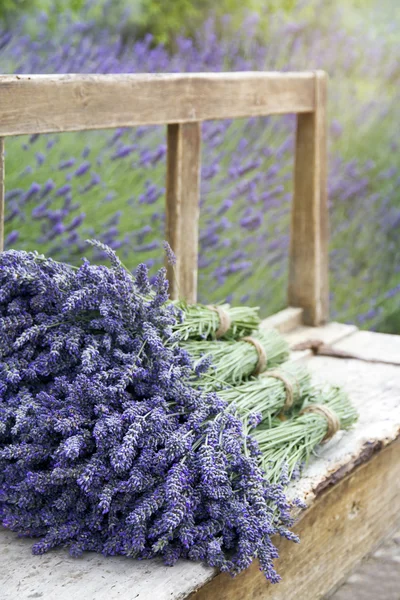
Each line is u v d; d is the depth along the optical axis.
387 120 4.96
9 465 1.75
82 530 1.73
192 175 2.79
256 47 4.66
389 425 2.42
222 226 3.94
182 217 2.78
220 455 1.72
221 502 1.71
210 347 2.22
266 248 4.27
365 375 2.87
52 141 3.51
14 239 3.25
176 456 1.71
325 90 3.37
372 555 2.52
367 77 4.93
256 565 1.90
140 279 1.98
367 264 4.82
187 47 4.27
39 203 3.38
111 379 1.82
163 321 1.94
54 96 2.21
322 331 3.38
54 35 3.84
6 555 1.71
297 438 2.11
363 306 4.70
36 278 1.88
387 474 2.55
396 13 5.10
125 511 1.70
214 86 2.80
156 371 1.88
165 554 1.68
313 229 3.38
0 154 2.10
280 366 2.38
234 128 4.22
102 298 1.87
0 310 1.91
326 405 2.29
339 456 2.20
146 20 4.31
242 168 3.99
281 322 3.31
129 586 1.61
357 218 4.78
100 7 4.09
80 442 1.68
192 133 2.75
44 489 1.68
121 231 3.71
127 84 2.45
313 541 2.16
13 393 1.86
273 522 1.79
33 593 1.58
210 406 1.87
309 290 3.44
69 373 1.88
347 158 4.87
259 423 2.18
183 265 2.82
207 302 3.97
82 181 3.67
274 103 3.11
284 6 4.77
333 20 4.89
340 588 2.34
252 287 4.13
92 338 1.85
